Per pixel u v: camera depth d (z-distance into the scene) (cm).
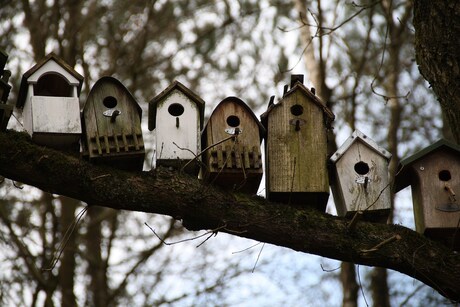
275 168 1088
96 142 1023
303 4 1923
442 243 1093
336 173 1107
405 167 1112
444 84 1099
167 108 1093
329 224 1040
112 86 1074
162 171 1029
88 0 2094
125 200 1010
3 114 1003
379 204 1084
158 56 2094
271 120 1112
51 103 1037
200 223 1038
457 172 1105
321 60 1770
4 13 2025
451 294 1054
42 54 1978
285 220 1032
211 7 2155
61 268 1794
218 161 1045
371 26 1850
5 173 995
